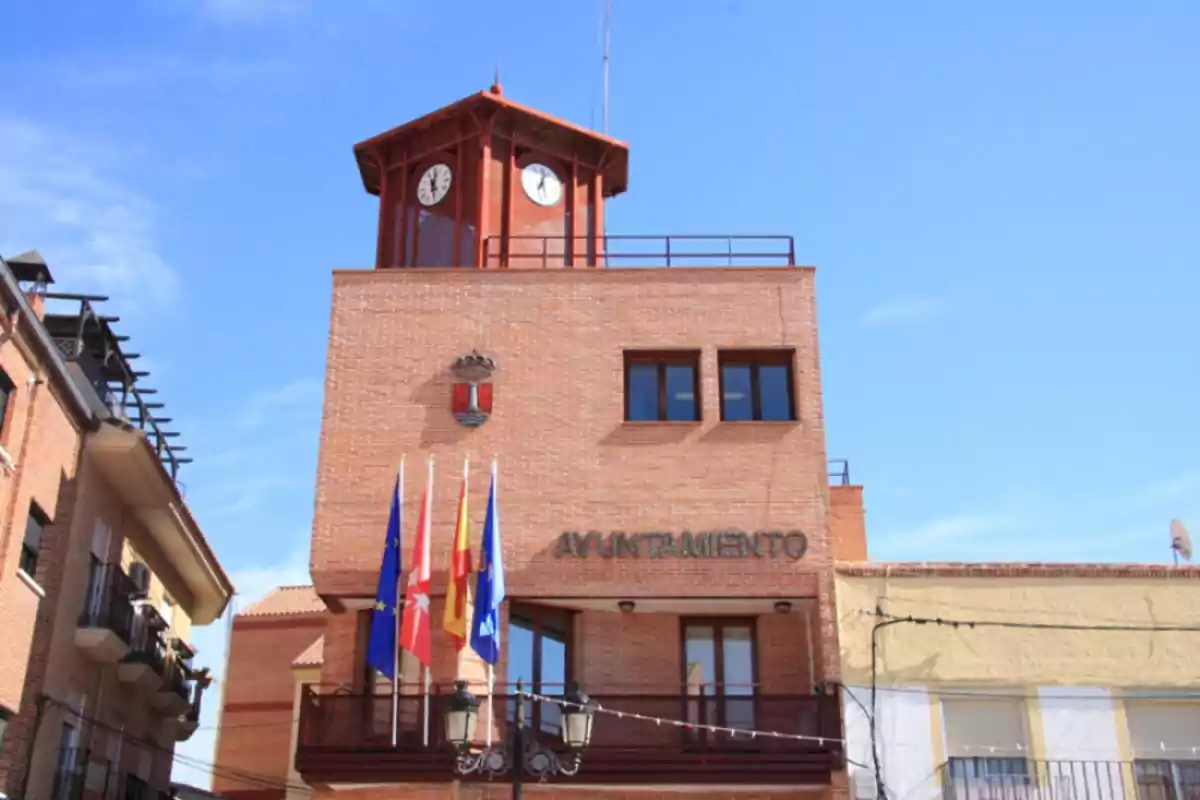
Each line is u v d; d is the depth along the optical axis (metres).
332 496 21.97
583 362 22.83
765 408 22.77
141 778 28.89
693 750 20.23
